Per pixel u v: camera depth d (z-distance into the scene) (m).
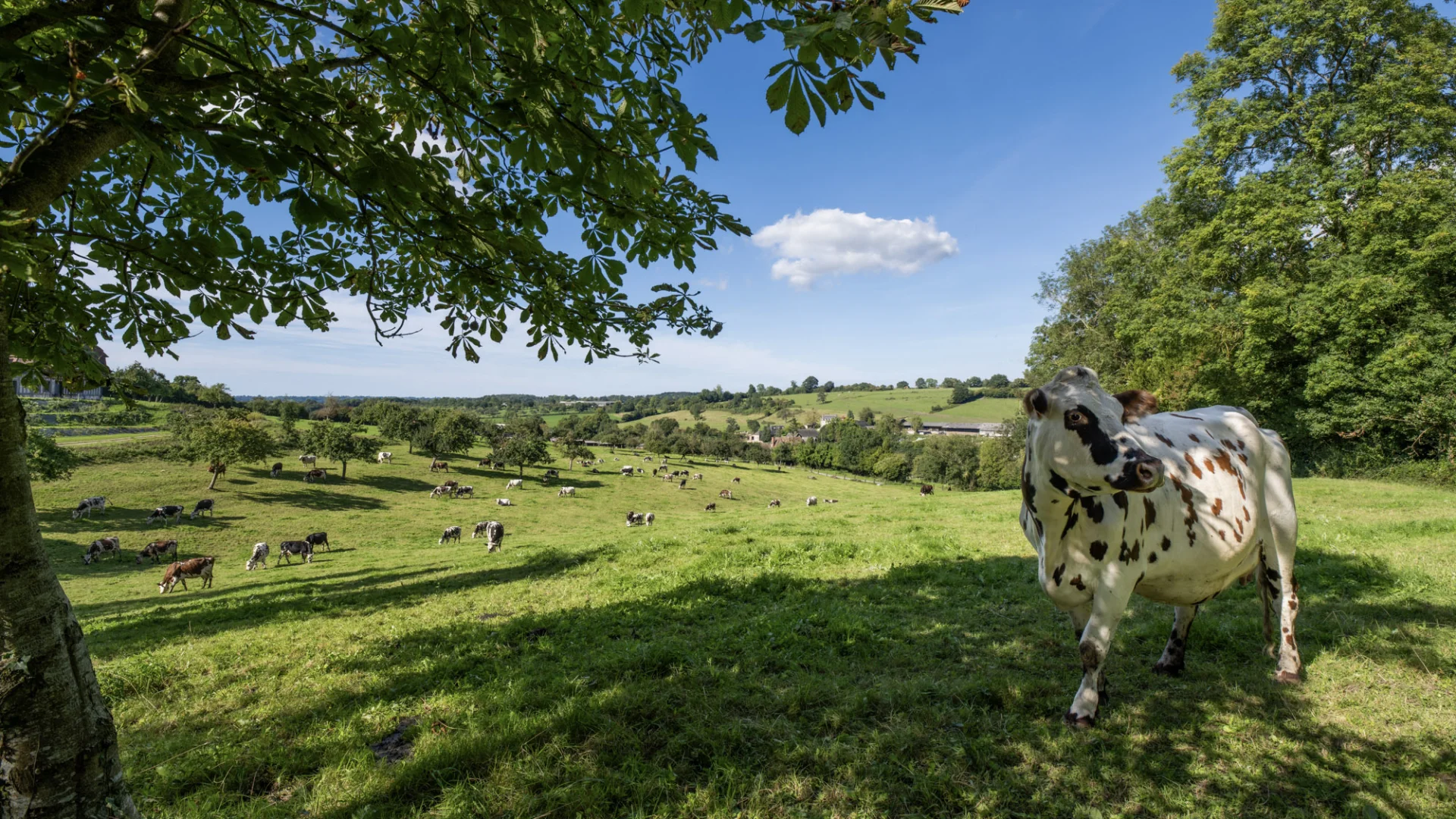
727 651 5.65
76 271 3.55
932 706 4.30
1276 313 22.44
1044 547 4.14
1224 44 26.03
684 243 3.85
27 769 2.35
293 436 58.75
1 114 2.10
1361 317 21.20
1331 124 23.27
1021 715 4.18
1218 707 4.22
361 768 3.85
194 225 3.27
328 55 3.11
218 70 3.21
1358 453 22.94
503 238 3.25
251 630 8.70
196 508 35.34
